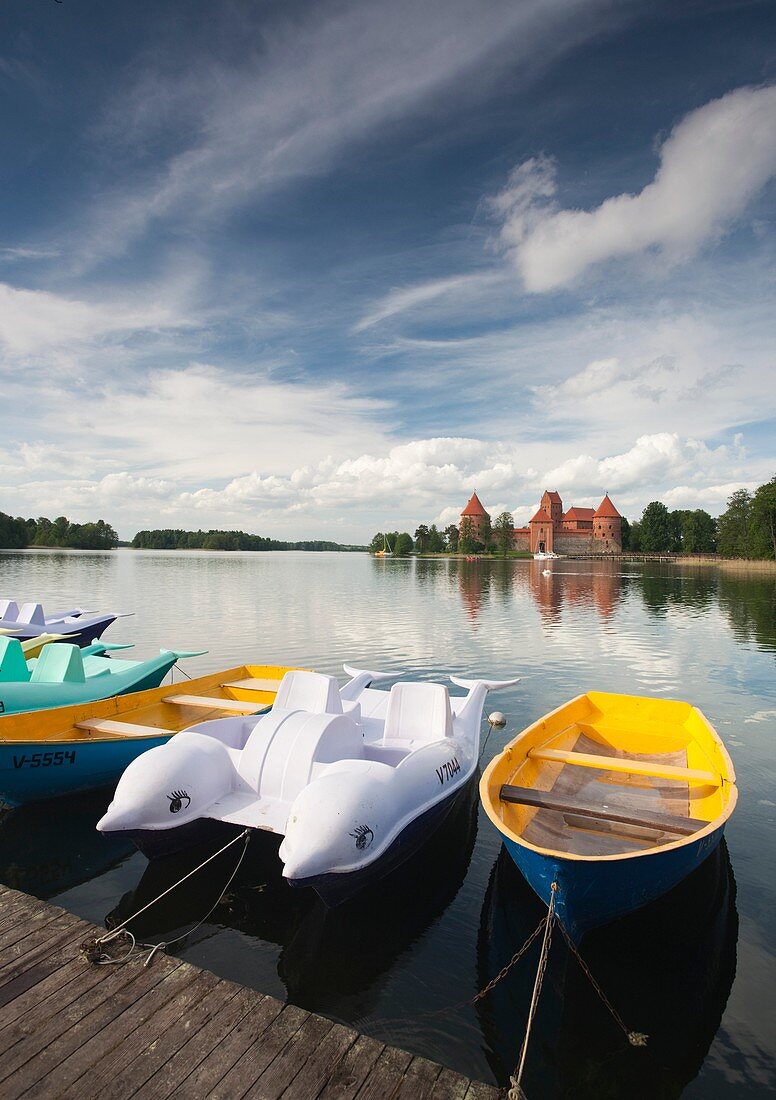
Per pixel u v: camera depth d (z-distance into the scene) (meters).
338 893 4.90
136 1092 2.98
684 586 48.38
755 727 10.43
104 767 7.21
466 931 5.11
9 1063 3.13
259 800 5.79
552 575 64.62
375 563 101.81
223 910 5.32
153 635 20.11
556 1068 3.70
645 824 4.91
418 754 6.22
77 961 3.93
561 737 7.61
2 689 8.45
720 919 5.15
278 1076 3.10
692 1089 3.57
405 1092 3.04
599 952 4.77
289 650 17.70
